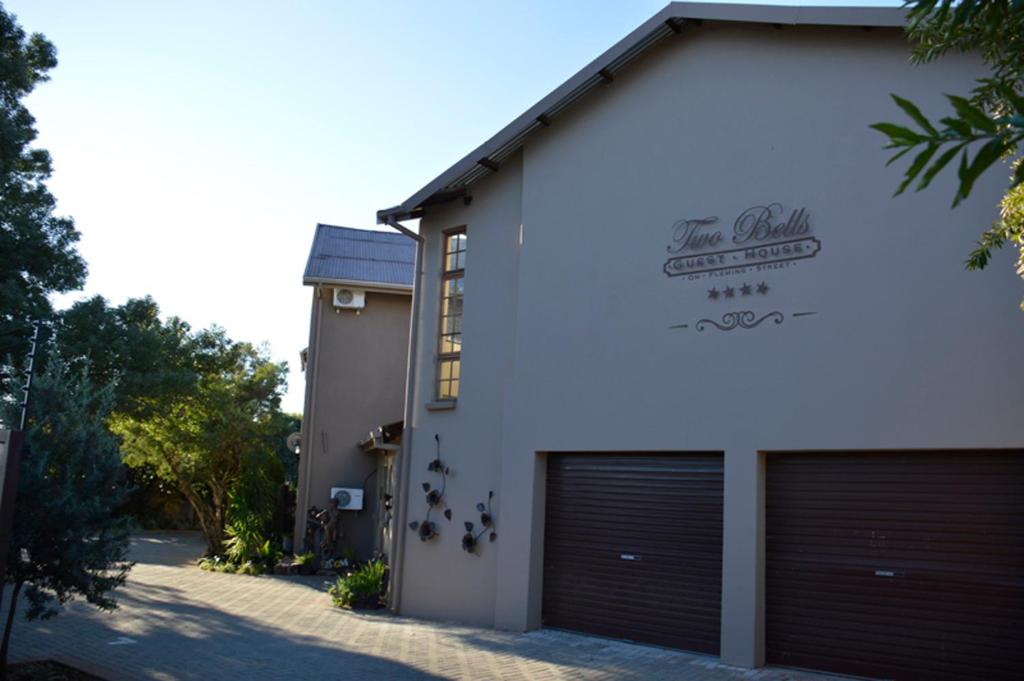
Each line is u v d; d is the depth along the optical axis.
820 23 9.88
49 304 14.80
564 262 12.18
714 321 10.52
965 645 8.45
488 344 13.20
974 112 2.46
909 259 9.17
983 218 8.78
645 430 10.96
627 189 11.66
